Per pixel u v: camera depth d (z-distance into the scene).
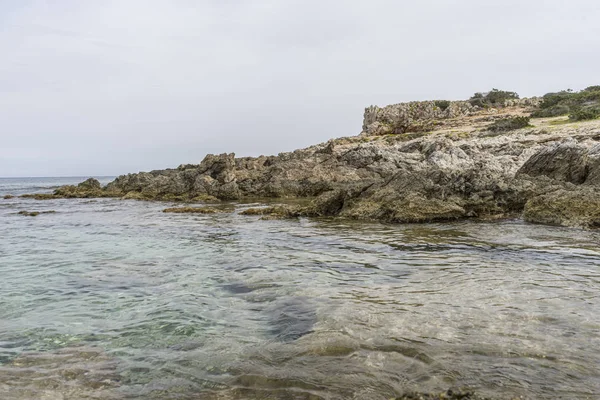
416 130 79.81
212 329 7.10
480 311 7.40
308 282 9.88
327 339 6.34
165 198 45.44
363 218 22.88
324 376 5.24
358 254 13.23
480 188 22.48
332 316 7.36
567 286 8.85
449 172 24.53
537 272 10.15
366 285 9.49
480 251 12.93
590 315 7.05
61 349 6.41
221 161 49.31
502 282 9.30
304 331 6.78
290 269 11.33
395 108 93.38
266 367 5.57
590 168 23.89
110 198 49.41
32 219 26.38
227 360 5.85
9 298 9.06
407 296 8.50
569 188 20.95
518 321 6.84
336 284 9.65
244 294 9.08
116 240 17.06
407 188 23.69
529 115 72.56
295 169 48.81
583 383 4.84
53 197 50.91
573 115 58.34
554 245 13.50
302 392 4.88
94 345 6.54
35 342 6.70
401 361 5.54
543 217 18.91
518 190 21.66
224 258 13.08
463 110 86.31
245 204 38.00
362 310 7.65
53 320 7.70
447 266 11.11
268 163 60.12
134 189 54.75
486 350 5.79
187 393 4.98
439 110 89.19
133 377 5.45
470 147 47.81
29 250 14.84
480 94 99.06
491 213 21.41
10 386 5.26
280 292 9.11
